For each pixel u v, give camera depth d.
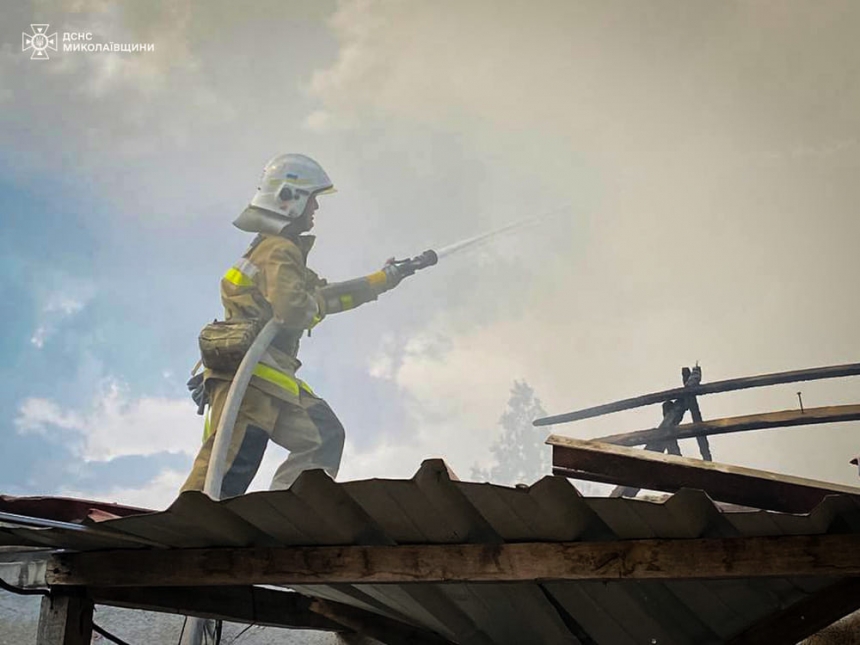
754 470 4.34
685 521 3.84
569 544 3.98
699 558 3.86
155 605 4.87
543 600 4.56
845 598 4.41
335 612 5.20
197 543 4.39
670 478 4.41
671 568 3.86
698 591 4.40
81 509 4.57
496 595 4.57
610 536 3.98
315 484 3.89
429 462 3.74
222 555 4.35
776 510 4.36
